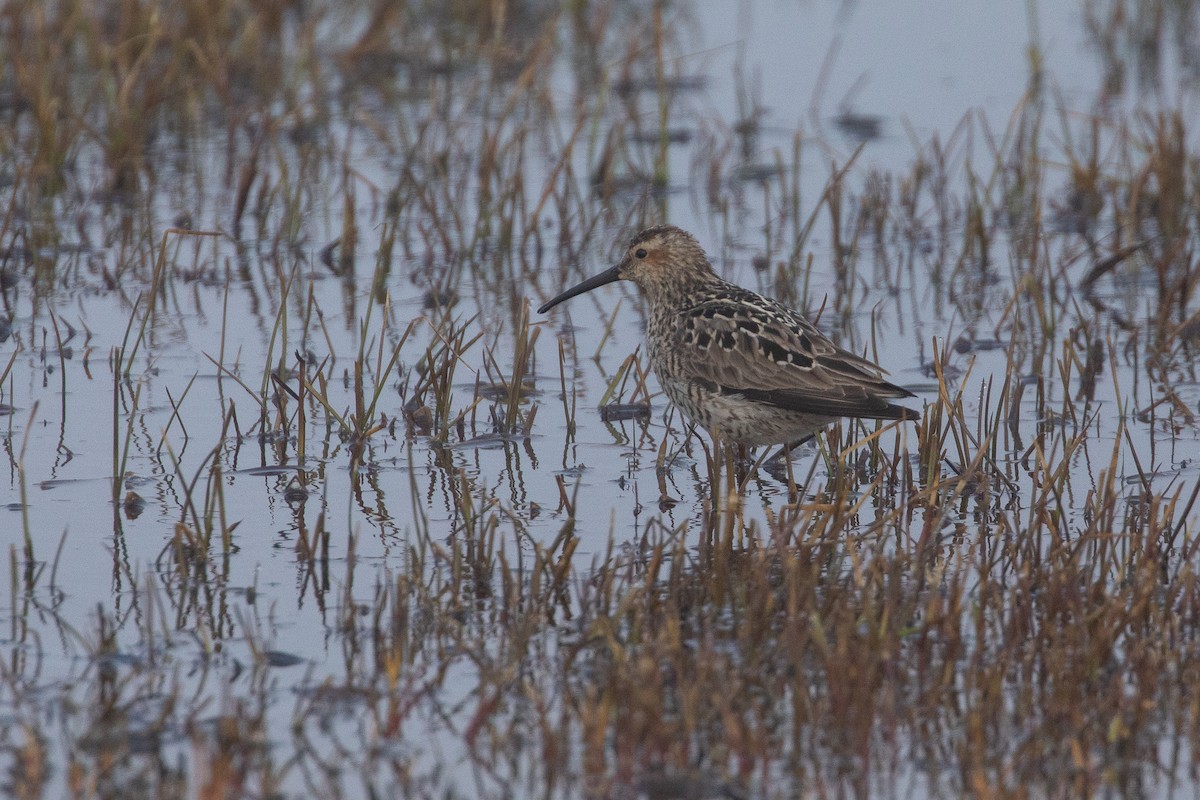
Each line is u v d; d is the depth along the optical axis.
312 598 10.23
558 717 8.76
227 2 22.62
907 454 11.84
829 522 11.51
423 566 10.44
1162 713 8.71
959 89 23.23
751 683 9.09
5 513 11.43
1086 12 25.45
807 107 22.73
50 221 17.80
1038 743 8.38
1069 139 20.27
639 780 8.10
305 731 8.59
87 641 9.55
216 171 19.98
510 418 13.30
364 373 14.55
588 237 18.03
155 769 8.17
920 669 9.20
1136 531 10.98
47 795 7.91
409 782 8.14
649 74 23.89
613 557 10.87
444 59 24.06
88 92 21.64
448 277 16.91
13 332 15.17
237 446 12.88
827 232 18.66
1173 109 21.03
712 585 10.08
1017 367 13.44
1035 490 11.42
